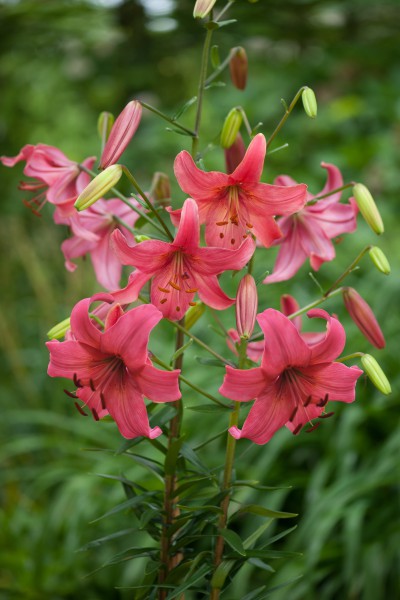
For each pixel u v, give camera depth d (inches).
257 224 44.1
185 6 112.3
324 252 47.6
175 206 111.6
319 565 72.4
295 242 48.2
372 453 77.2
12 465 94.0
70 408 98.2
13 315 114.3
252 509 45.2
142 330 42.0
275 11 112.4
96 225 48.2
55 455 93.9
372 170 114.5
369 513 74.8
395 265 96.8
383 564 69.7
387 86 126.3
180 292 43.3
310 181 114.7
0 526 79.0
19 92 139.4
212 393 81.9
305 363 42.8
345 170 118.6
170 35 117.7
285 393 43.0
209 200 43.6
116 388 43.2
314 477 74.3
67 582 75.4
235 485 45.7
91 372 43.4
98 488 81.0
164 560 46.4
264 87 129.0
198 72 132.6
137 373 42.4
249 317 43.1
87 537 76.7
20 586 74.7
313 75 130.1
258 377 42.1
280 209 43.4
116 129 44.3
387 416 78.7
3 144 138.0
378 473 72.6
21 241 111.7
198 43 118.6
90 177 48.1
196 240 42.2
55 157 47.6
